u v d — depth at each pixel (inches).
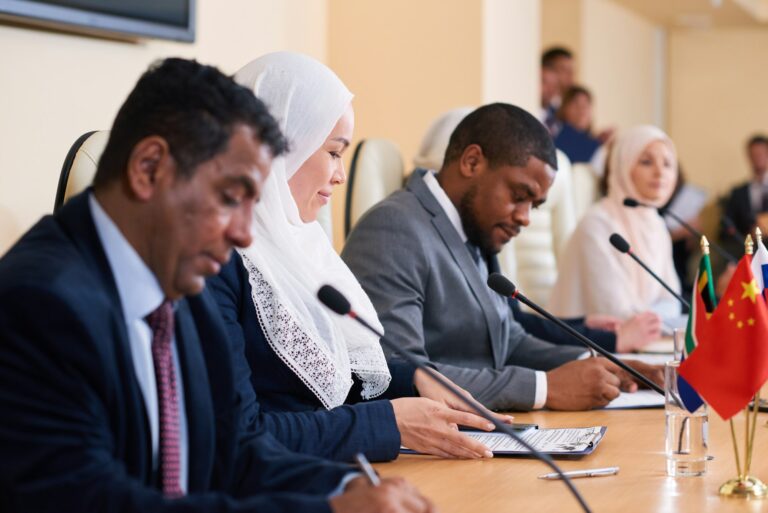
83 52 127.9
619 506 62.2
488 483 67.7
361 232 103.9
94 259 51.3
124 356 50.3
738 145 472.4
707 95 474.6
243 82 84.1
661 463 73.2
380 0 191.9
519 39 207.9
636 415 91.5
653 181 170.7
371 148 135.6
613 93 417.4
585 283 167.2
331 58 194.2
